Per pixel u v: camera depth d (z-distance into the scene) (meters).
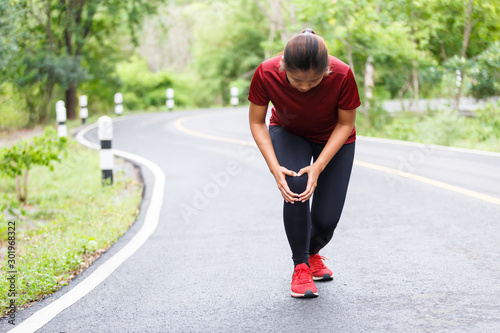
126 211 6.62
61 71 19.59
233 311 3.48
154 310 3.57
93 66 24.11
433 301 3.46
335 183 3.61
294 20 22.52
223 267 4.43
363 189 7.30
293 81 3.06
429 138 12.09
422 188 7.11
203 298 3.74
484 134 12.03
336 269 4.22
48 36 20.11
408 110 17.08
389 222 5.57
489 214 5.61
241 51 38.69
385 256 4.47
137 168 9.82
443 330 3.03
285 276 4.13
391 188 7.25
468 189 6.86
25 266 4.47
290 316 3.34
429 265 4.18
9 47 11.94
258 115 3.50
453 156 9.64
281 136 3.60
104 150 8.41
